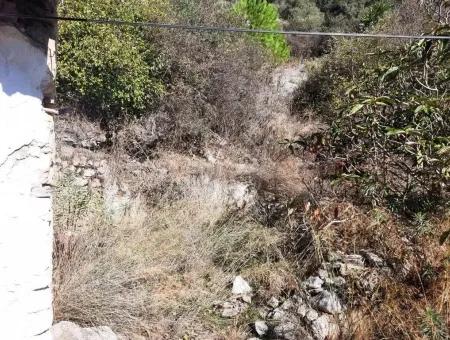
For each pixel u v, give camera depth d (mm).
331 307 2852
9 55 1551
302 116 6555
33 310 1721
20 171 1632
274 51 8203
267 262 3326
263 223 3812
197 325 2777
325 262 3188
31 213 1671
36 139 1640
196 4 5707
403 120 3219
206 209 3941
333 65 6602
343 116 3465
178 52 5328
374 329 2643
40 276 1720
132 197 4145
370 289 2898
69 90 4852
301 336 2715
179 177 4516
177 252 3322
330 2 13070
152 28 5055
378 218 3154
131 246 3252
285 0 13234
